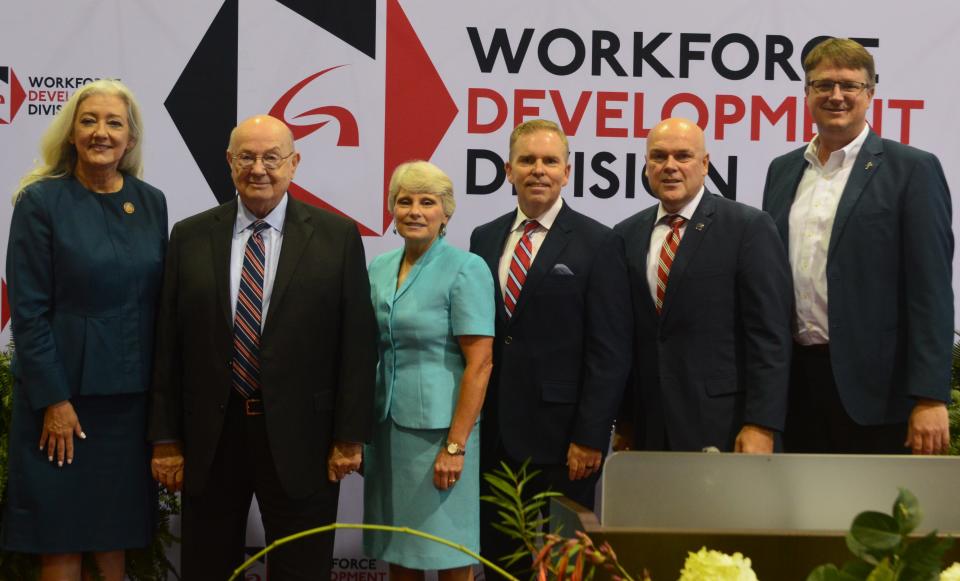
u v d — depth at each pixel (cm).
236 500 284
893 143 300
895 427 297
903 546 102
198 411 275
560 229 308
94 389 282
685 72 370
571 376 303
